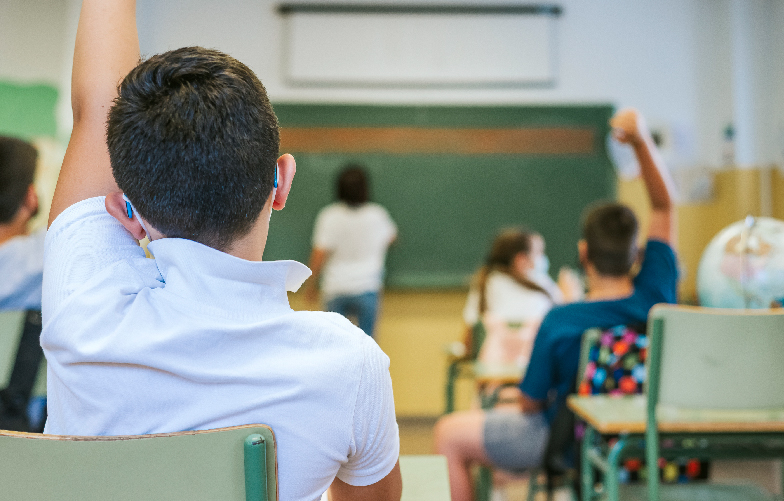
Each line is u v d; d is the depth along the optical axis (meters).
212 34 4.79
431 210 4.90
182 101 0.61
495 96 4.91
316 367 0.63
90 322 0.62
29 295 1.62
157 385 0.61
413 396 4.92
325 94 4.86
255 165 0.63
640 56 4.94
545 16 4.89
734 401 1.31
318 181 4.86
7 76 4.55
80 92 0.79
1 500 0.60
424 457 1.08
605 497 1.54
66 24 4.60
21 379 1.39
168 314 0.62
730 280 1.55
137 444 0.59
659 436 1.40
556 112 4.89
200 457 0.60
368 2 4.82
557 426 1.79
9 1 4.57
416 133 4.88
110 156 0.65
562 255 4.91
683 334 1.32
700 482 1.78
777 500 1.48
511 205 4.92
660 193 1.88
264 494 0.59
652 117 4.93
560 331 1.84
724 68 4.87
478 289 3.31
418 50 4.87
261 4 4.81
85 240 0.70
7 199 1.62
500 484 2.84
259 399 0.61
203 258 0.63
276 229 4.86
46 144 4.55
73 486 0.60
